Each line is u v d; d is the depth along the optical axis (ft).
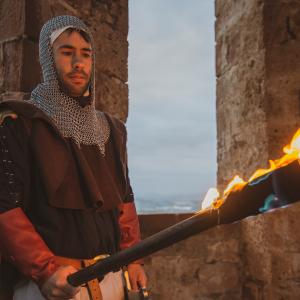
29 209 3.86
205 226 2.49
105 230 4.05
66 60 4.13
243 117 9.87
